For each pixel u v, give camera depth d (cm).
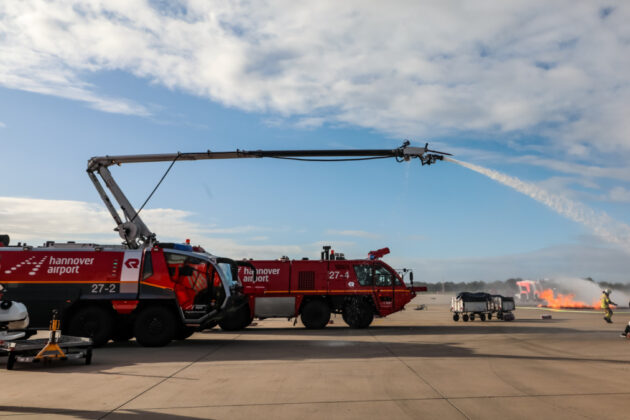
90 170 1415
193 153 1380
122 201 1430
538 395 575
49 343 812
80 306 1168
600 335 1366
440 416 479
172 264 1182
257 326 1952
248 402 543
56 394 591
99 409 512
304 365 827
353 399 556
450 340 1251
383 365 820
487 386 632
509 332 1487
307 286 1769
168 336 1145
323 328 1759
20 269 1161
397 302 1761
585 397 564
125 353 1024
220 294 1185
